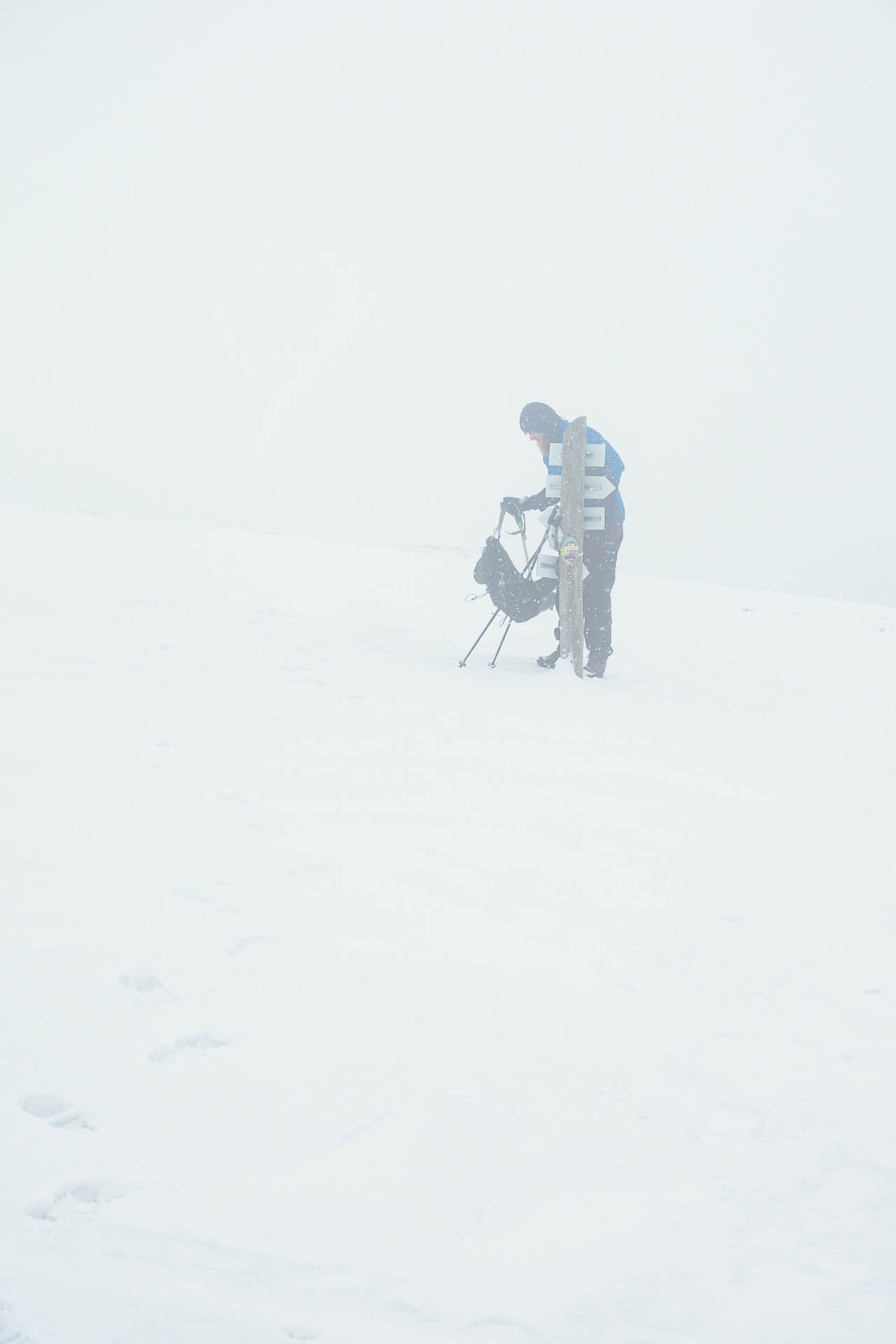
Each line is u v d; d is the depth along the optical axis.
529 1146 1.84
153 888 2.78
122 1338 1.34
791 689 7.33
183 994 2.25
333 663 6.55
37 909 2.59
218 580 10.48
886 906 3.14
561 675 6.99
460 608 10.30
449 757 4.50
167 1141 1.76
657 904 3.02
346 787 3.90
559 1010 2.33
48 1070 1.93
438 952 2.56
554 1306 1.48
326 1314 1.43
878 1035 2.33
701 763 4.86
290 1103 1.89
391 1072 2.02
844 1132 1.95
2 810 3.28
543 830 3.60
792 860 3.51
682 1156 1.85
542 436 7.16
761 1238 1.65
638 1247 1.61
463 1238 1.60
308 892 2.87
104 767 3.84
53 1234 1.52
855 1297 1.54
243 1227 1.58
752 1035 2.29
